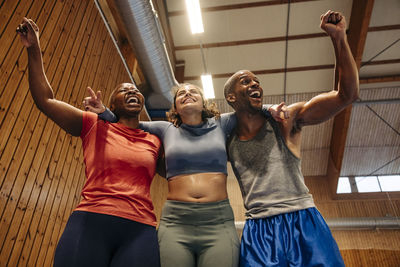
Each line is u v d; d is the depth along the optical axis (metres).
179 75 10.48
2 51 2.89
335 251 1.86
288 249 1.89
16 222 2.85
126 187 2.01
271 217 2.04
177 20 9.68
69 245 1.73
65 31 4.12
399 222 11.98
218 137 2.38
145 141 2.33
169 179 2.24
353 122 12.73
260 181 2.16
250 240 2.00
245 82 2.50
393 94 11.80
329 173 13.54
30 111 3.22
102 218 1.84
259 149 2.28
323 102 2.21
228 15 9.59
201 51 10.47
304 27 9.79
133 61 7.22
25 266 2.90
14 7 3.13
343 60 2.04
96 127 2.21
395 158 13.27
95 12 5.23
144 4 5.90
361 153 13.45
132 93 2.52
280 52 10.44
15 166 2.92
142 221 1.94
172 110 2.66
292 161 2.20
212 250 1.94
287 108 2.19
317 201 13.33
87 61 4.66
